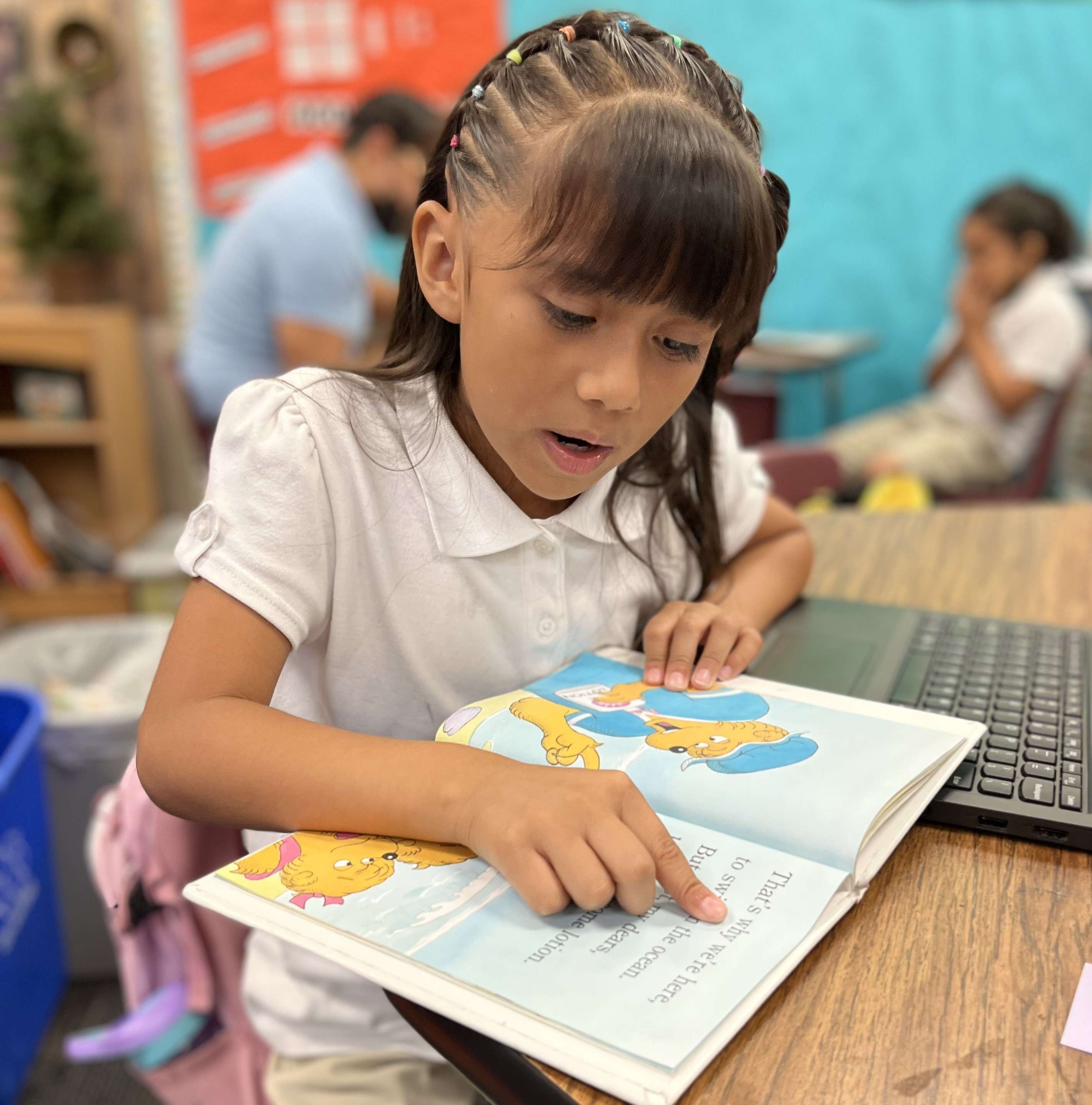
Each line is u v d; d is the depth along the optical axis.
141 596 2.62
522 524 0.65
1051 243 2.58
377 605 0.65
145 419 2.86
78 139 2.58
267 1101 0.79
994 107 3.03
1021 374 2.55
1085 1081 0.38
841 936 0.45
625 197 0.46
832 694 0.63
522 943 0.42
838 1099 0.37
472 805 0.47
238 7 2.71
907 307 3.17
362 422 0.63
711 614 0.70
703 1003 0.38
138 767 0.55
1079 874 0.51
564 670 0.67
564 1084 0.37
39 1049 1.36
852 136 3.02
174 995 0.77
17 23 2.66
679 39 0.58
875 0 2.92
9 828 1.27
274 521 0.59
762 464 1.36
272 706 0.63
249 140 2.81
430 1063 0.71
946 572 0.98
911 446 2.59
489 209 0.51
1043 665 0.73
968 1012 0.41
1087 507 1.20
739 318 0.54
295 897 0.45
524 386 0.51
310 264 2.09
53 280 2.67
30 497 2.64
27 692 1.42
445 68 2.83
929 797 0.53
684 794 0.51
